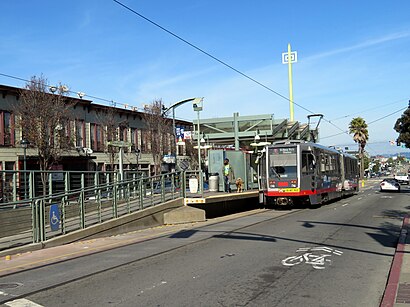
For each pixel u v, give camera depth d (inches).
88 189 633.0
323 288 298.0
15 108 1195.9
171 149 1833.2
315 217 772.0
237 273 344.2
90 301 278.4
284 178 946.1
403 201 1202.0
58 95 1228.5
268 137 1348.4
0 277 370.0
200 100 1075.9
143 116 1807.3
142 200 751.1
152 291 297.0
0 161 1213.7
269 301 269.0
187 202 840.3
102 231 629.9
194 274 344.8
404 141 1961.1
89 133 1539.1
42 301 284.0
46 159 1192.8
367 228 611.2
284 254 420.5
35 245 517.0
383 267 362.9
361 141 3149.6
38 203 541.0
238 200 1027.9
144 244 534.3
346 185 1354.6
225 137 1316.4
